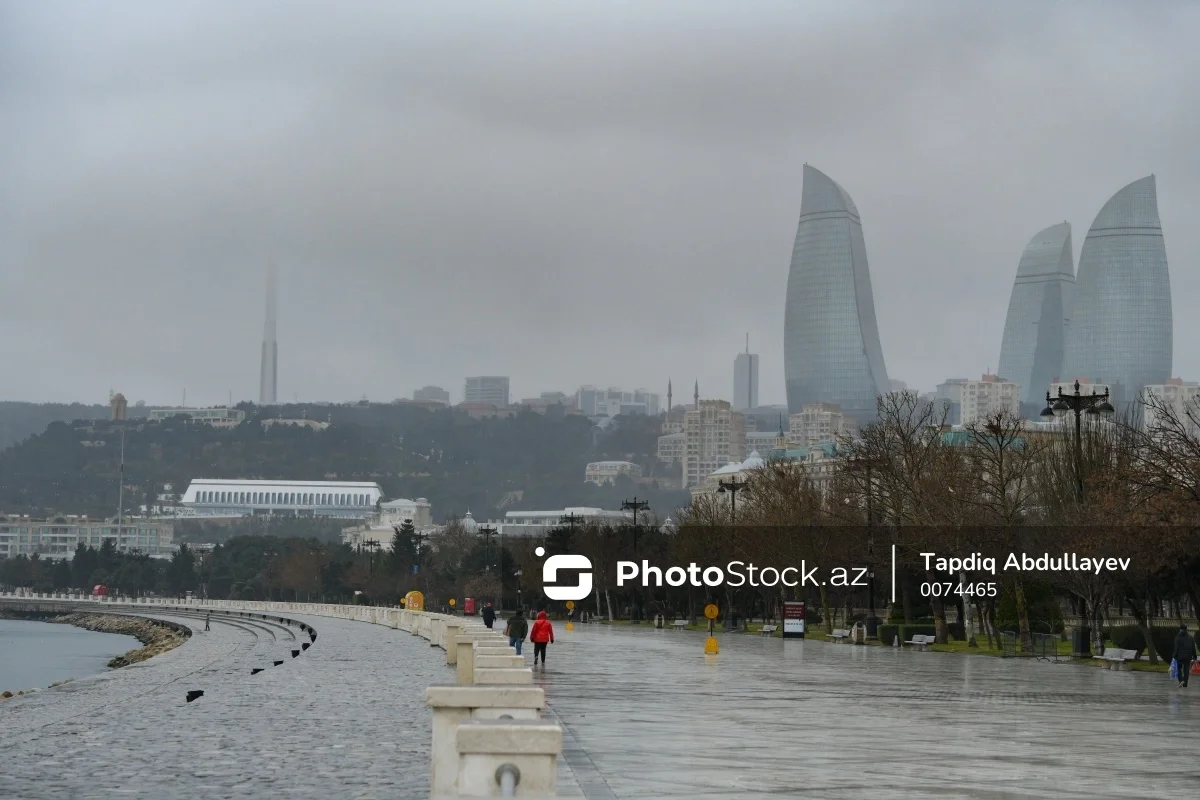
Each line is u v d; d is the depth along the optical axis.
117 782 23.53
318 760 26.88
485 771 13.57
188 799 21.58
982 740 32.72
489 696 17.84
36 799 21.48
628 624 169.50
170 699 45.50
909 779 25.06
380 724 34.84
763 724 36.28
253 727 34.03
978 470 95.75
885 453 110.56
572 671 62.78
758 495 140.75
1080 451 78.88
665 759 27.77
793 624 111.50
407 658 74.44
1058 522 82.94
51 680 118.19
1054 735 34.22
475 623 70.69
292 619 176.38
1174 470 65.62
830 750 29.91
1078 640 79.25
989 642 94.25
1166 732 35.38
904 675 61.97
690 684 53.69
